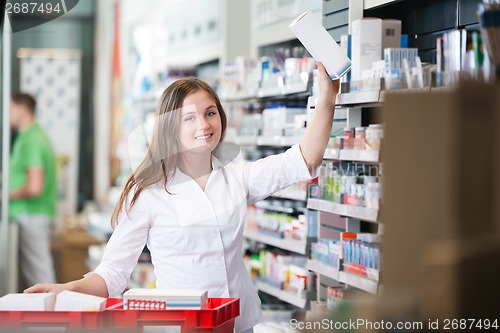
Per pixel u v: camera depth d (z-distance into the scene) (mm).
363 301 2527
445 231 2377
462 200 2385
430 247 2369
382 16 4156
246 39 4250
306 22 3475
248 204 3621
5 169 3957
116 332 2742
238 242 3502
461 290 2309
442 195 2393
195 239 3424
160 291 2859
